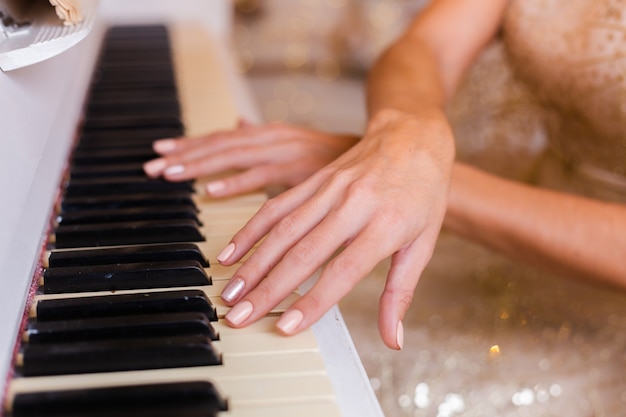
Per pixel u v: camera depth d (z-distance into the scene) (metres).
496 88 1.17
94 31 1.26
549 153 1.08
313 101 2.54
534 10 0.97
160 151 0.89
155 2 1.68
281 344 0.63
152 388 0.58
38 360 0.60
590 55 0.93
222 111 1.09
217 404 0.58
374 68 0.98
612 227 0.81
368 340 0.95
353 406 0.59
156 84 1.15
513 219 0.82
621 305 0.98
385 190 0.69
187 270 0.69
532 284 1.01
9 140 0.65
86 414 0.57
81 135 0.95
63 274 0.67
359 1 2.74
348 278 0.65
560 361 0.92
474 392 0.90
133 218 0.78
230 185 0.84
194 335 0.62
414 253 0.70
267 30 2.88
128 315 0.64
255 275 0.66
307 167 0.86
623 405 0.88
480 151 1.21
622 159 0.95
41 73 0.75
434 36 1.04
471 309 0.98
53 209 0.77
